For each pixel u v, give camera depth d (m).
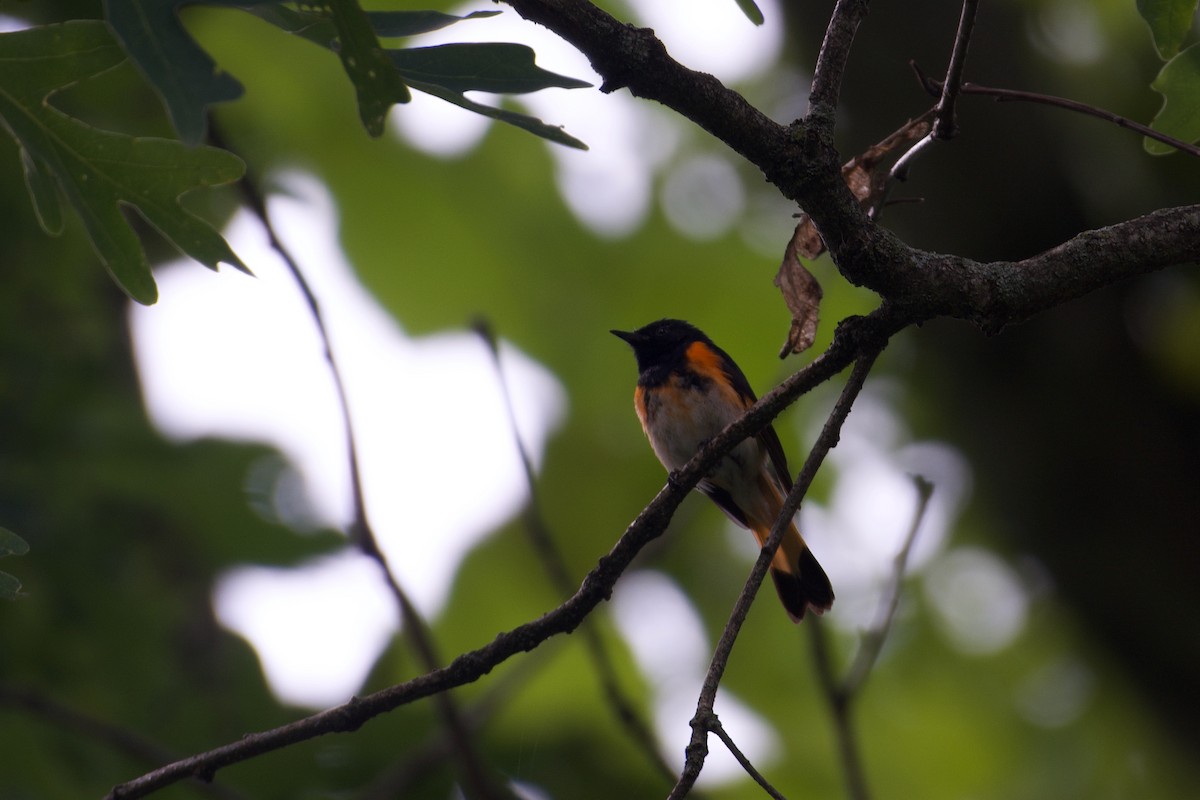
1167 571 8.96
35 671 9.26
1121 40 10.74
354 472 6.54
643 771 10.74
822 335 11.97
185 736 9.48
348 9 3.65
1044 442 9.31
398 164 11.98
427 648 6.59
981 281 4.82
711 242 12.46
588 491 12.09
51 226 4.56
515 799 8.04
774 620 12.13
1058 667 12.84
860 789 6.98
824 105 4.67
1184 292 9.62
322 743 10.00
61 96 9.78
